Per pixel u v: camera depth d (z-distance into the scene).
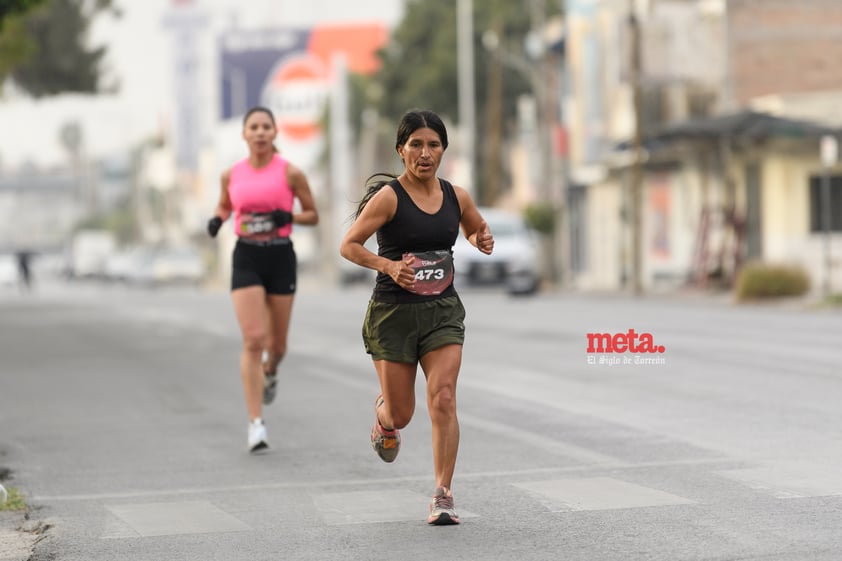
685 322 61.81
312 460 27.81
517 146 183.00
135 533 21.02
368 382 42.19
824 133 89.56
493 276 99.56
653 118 119.50
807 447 26.66
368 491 24.02
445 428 20.83
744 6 107.75
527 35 190.38
